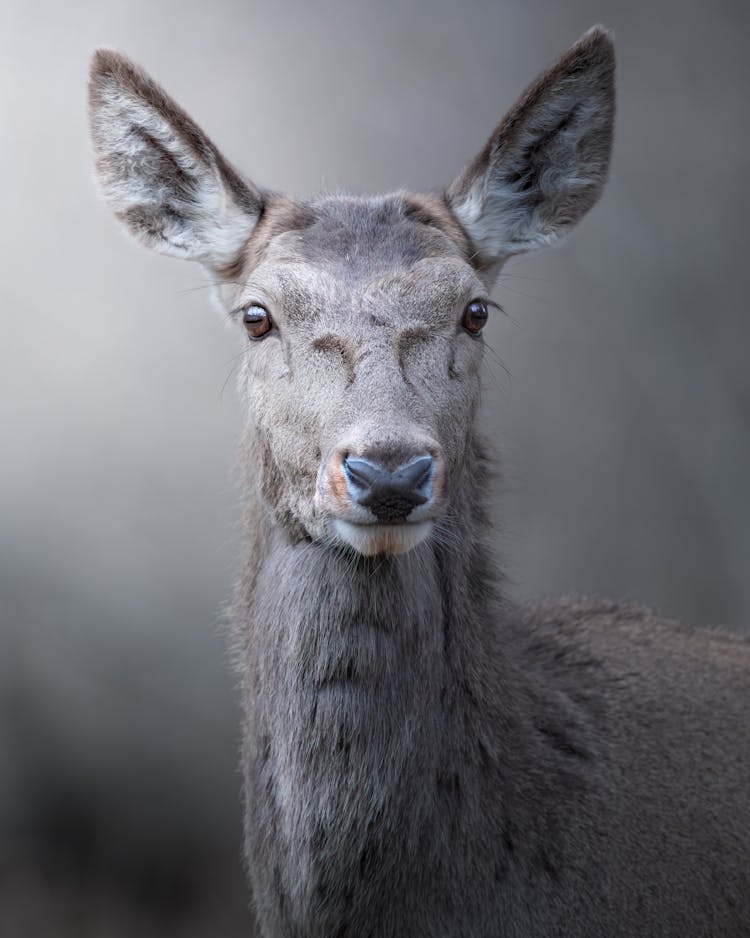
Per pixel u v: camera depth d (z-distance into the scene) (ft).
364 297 22.76
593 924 22.84
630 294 63.46
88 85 26.43
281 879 22.77
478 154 25.89
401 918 22.12
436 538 23.29
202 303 58.90
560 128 26.43
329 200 25.26
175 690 57.11
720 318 63.31
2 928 53.11
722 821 24.85
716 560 61.67
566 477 61.98
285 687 22.76
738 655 28.45
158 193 26.58
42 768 56.29
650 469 62.49
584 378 62.90
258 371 23.72
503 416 62.13
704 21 64.39
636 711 25.64
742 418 62.90
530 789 23.27
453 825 22.47
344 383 22.16
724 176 64.18
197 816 56.29
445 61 63.16
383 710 22.27
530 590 59.98
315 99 62.49
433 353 22.81
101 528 57.93
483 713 23.18
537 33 63.82
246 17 62.13
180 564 58.03
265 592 23.56
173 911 55.31
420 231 24.25
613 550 61.57
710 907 24.13
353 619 22.31
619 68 64.75
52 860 55.62
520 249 26.91
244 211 25.73
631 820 23.93
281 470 23.15
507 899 22.49
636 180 64.03
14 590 56.95
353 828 22.09
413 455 20.65
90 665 57.00
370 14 62.95
